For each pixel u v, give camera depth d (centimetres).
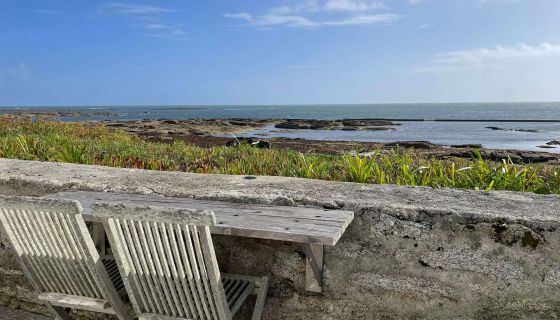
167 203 269
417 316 247
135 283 216
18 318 319
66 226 218
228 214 242
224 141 1538
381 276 251
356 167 420
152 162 545
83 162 541
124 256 210
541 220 227
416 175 415
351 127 4828
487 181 387
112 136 1156
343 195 276
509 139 3312
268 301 271
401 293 248
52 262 235
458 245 238
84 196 288
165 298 218
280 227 214
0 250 329
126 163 538
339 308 259
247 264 274
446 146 2280
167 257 205
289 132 3909
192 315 219
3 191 337
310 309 264
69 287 246
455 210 239
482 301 237
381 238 249
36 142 645
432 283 243
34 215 221
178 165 568
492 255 233
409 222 244
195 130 3522
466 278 238
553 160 1559
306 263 259
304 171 457
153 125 4097
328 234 203
